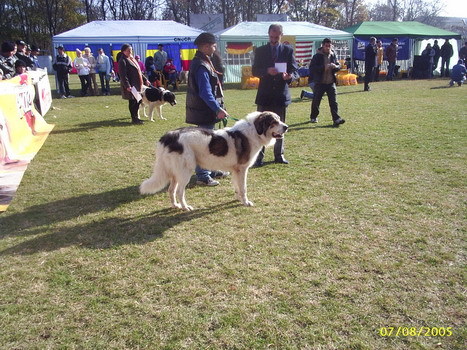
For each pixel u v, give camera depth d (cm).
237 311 277
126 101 1501
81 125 1007
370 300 287
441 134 805
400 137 793
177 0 4662
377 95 1502
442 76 2303
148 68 1795
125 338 253
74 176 604
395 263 337
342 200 484
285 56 611
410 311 274
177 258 356
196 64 511
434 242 372
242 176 480
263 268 335
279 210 462
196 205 489
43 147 782
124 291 305
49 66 3925
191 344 247
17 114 755
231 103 1381
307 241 383
